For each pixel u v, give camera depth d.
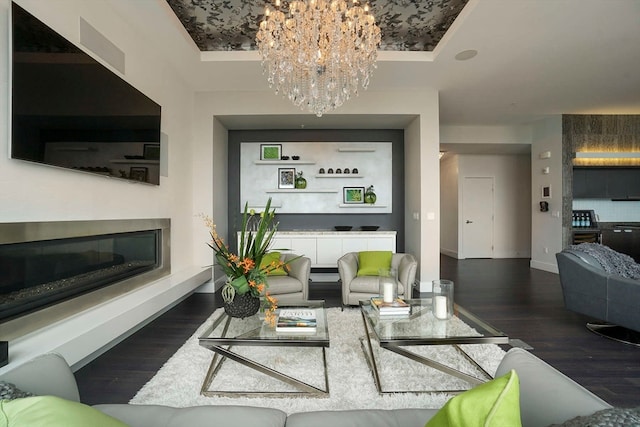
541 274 5.73
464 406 0.66
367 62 3.17
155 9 2.75
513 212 8.08
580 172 6.24
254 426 1.04
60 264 2.18
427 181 4.57
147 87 3.26
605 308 2.71
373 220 5.47
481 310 3.62
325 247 4.97
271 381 2.06
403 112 4.57
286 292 3.46
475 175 8.07
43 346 1.76
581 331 2.97
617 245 5.83
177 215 3.99
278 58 3.18
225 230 5.17
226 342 1.89
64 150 2.13
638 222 6.31
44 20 2.04
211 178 4.56
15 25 1.79
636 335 2.83
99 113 2.46
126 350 2.57
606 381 2.10
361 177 5.40
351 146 5.39
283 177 5.39
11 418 0.59
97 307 2.45
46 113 1.99
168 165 3.73
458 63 3.69
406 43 3.83
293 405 1.79
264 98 4.58
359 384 2.01
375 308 2.38
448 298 2.22
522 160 8.08
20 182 1.88
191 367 2.23
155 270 3.38
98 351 2.46
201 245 4.52
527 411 0.91
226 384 2.02
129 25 2.95
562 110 5.48
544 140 6.16
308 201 5.39
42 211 2.03
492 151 7.43
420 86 4.38
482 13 2.75
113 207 2.71
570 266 2.99
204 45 3.83
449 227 8.54
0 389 0.77
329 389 1.95
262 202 5.37
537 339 2.78
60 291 2.17
